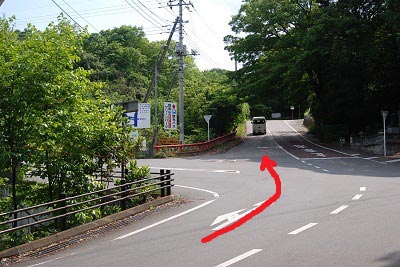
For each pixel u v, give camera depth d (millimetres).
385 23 33406
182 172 22125
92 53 63594
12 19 11578
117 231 9648
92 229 9898
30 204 12742
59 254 8008
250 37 42250
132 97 53406
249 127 67375
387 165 23469
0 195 12844
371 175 18641
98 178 15500
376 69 36406
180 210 11766
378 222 8984
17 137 11156
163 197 13195
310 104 50125
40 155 11148
